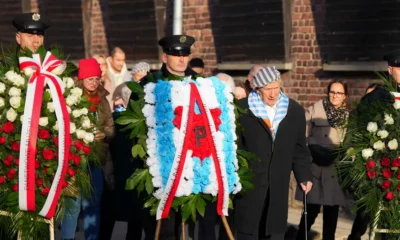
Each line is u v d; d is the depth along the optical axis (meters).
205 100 7.84
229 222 9.20
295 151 8.99
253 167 8.70
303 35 13.90
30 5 17.94
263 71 8.73
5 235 7.66
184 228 7.88
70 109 7.63
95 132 8.01
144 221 8.22
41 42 8.74
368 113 8.13
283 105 8.80
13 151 7.50
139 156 7.74
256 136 8.71
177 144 7.70
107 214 9.90
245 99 8.83
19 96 7.46
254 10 14.45
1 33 17.94
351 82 13.41
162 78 8.00
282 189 8.74
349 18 13.27
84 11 17.19
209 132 7.82
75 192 7.73
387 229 8.02
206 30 15.30
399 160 7.91
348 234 11.77
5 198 7.50
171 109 7.73
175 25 12.80
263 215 8.78
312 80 13.84
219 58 15.15
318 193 10.46
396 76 8.85
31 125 7.41
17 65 7.68
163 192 7.72
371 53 13.04
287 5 13.98
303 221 10.66
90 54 17.28
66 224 9.20
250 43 14.56
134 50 16.47
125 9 16.52
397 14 12.69
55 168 7.54
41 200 7.53
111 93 12.86
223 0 14.95
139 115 7.76
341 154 8.70
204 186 7.80
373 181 8.04
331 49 13.54
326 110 10.67
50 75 7.58
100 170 9.54
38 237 7.57
